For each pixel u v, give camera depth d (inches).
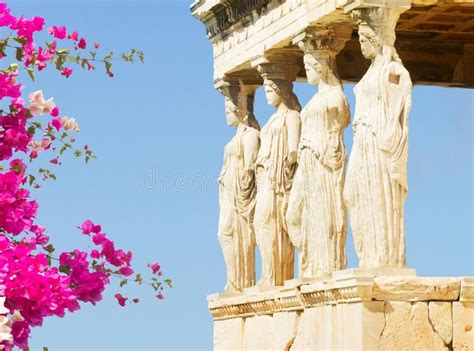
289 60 929.5
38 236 468.8
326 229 828.0
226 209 1008.2
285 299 850.8
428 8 907.4
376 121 753.6
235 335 967.0
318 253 834.2
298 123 924.0
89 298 462.0
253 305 927.0
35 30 481.1
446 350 735.1
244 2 943.7
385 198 748.6
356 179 758.5
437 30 973.2
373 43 764.0
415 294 732.0
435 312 734.5
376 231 747.4
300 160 852.0
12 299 426.9
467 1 789.2
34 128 482.0
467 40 1010.1
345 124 840.3
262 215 931.3
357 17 767.1
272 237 930.1
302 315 831.1
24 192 461.7
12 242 464.4
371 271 732.0
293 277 942.4
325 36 842.8
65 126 486.3
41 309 430.9
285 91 932.0
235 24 976.3
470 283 735.1
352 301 738.8
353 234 764.0
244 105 1007.6
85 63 510.9
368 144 753.6
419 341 731.4
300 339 829.8
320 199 832.9
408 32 984.3
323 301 784.9
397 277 731.4
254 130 996.6
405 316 730.8
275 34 898.7
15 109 472.4
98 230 472.1
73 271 460.1
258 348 923.4
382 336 727.1
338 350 759.1
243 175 994.1
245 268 1001.5
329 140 834.2
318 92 848.3
